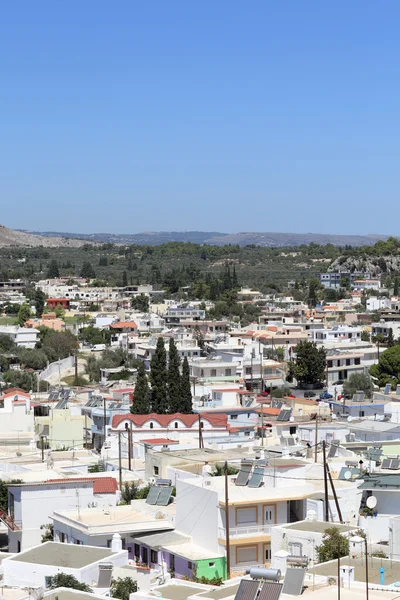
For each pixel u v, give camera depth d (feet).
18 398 518.78
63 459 390.21
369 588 168.45
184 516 260.83
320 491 266.36
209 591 182.19
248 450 349.41
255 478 262.67
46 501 281.74
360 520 240.12
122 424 442.09
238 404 545.03
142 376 513.45
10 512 286.87
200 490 257.55
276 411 503.61
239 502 249.34
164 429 440.86
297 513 259.60
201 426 431.43
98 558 216.33
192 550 249.55
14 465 360.07
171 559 247.29
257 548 248.52
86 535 253.03
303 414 513.45
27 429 482.69
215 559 241.55
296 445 371.76
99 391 607.78
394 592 166.40
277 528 228.02
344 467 292.40
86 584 201.98
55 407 530.27
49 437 479.41
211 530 251.60
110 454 408.05
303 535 222.28
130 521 258.37
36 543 278.05
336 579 175.52
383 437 427.74
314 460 317.63
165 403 520.83
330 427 433.89
